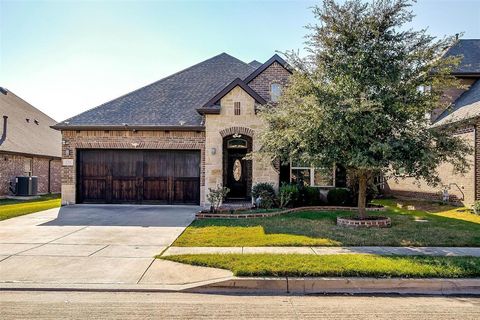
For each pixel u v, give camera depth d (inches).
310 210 559.2
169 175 627.5
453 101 681.0
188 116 641.0
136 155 630.5
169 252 299.1
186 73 776.3
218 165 597.3
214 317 182.1
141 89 724.0
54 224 440.1
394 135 388.2
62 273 248.1
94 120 630.5
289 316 183.5
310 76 418.6
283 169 629.6
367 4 406.9
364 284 226.8
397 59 403.5
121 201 631.8
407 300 208.7
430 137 381.1
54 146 1048.8
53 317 181.2
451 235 360.2
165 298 211.0
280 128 442.3
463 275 233.8
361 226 412.5
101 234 378.6
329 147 382.3
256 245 322.7
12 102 1060.5
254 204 571.5
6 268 257.9
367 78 394.3
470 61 701.3
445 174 639.1
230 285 227.9
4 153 804.6
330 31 417.4
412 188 745.6
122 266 263.0
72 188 626.8
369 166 369.4
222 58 828.0
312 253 291.0
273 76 646.5
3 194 810.2
